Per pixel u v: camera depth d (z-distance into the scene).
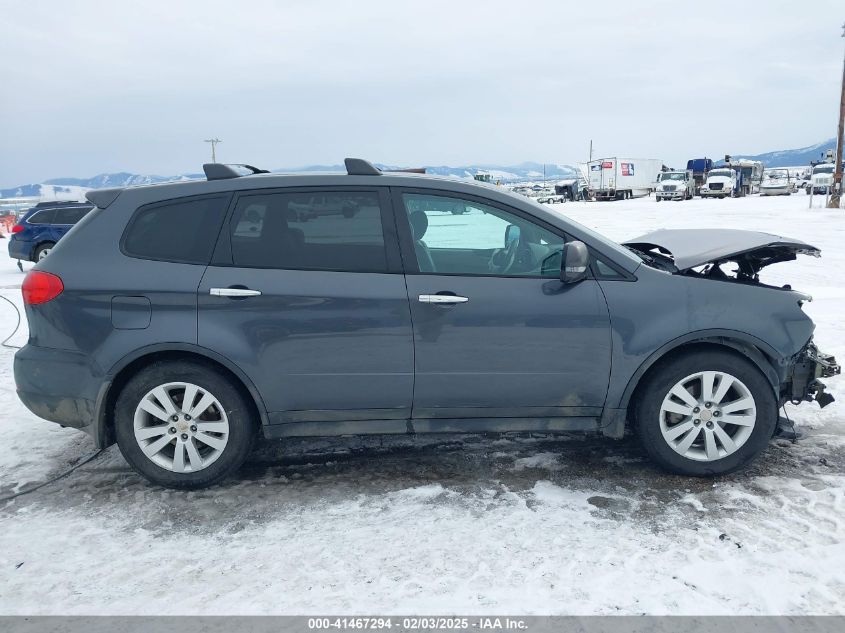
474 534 3.09
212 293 3.42
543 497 3.46
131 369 3.57
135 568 2.87
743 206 32.84
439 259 3.54
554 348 3.51
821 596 2.59
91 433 3.55
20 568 2.89
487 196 3.60
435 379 3.52
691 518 3.21
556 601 2.58
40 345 3.53
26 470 3.92
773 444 4.11
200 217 3.55
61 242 3.61
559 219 3.61
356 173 3.64
